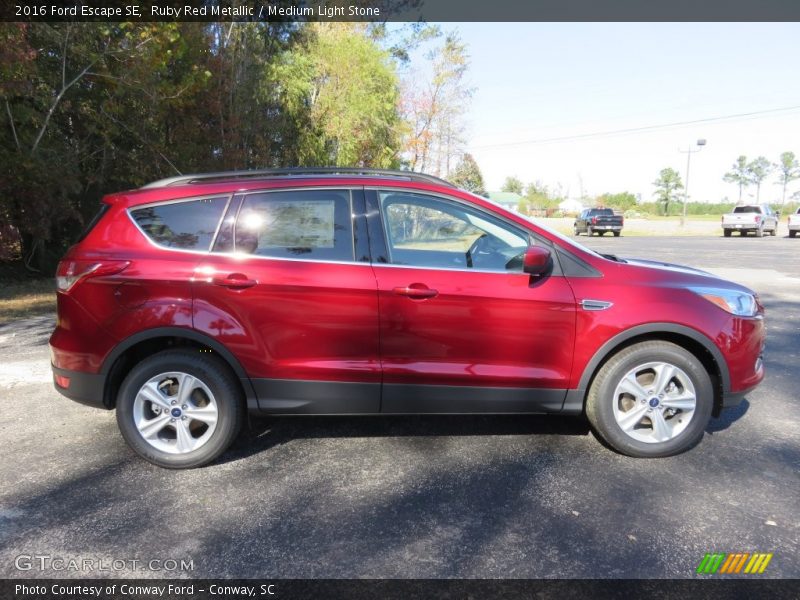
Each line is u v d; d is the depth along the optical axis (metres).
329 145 22.08
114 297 3.27
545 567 2.46
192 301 3.27
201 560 2.53
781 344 6.29
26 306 9.23
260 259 3.33
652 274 3.50
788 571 2.42
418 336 3.33
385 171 3.68
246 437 3.85
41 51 11.70
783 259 16.25
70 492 3.11
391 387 3.38
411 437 3.83
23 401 4.56
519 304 3.31
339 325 3.31
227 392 3.35
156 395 3.34
